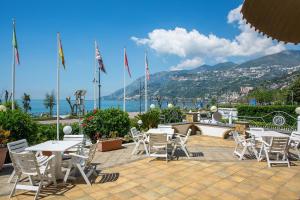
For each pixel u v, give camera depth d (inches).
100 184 209.2
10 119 265.0
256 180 220.2
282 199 180.4
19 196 184.2
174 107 552.7
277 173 240.7
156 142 285.7
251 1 61.9
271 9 65.5
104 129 370.0
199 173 239.3
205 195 187.0
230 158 299.1
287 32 74.9
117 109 395.9
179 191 194.5
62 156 230.4
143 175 233.0
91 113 387.2
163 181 216.8
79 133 400.2
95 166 261.6
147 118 463.8
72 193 190.1
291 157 306.3
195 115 525.0
